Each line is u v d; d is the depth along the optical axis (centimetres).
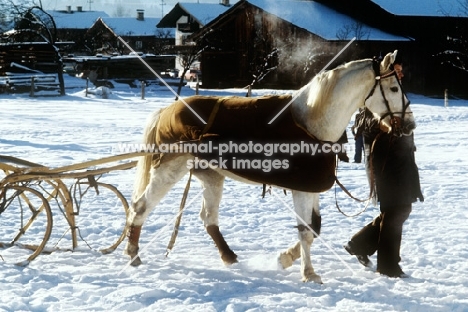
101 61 5272
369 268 784
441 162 1673
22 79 4262
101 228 955
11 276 699
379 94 693
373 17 5056
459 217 1073
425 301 657
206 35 5297
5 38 5478
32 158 1548
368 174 764
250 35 5172
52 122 2459
